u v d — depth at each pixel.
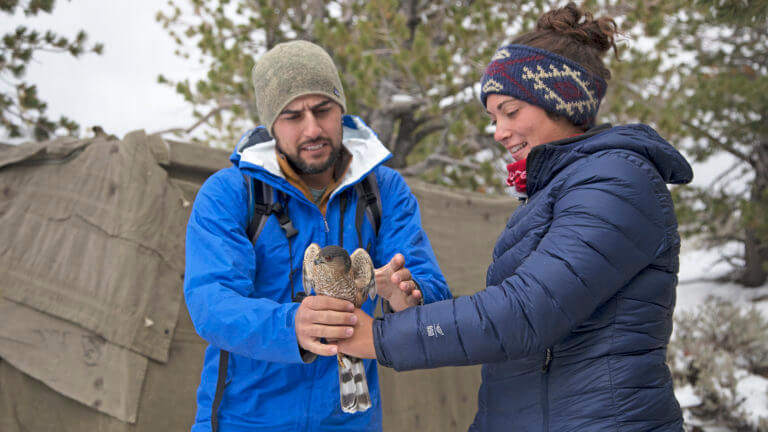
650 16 7.81
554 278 1.26
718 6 4.42
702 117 11.80
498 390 1.49
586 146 1.40
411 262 1.81
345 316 1.37
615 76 8.27
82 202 3.14
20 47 7.95
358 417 1.79
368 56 7.92
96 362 2.97
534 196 1.48
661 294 1.36
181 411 3.12
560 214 1.34
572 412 1.34
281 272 1.72
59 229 3.13
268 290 1.72
